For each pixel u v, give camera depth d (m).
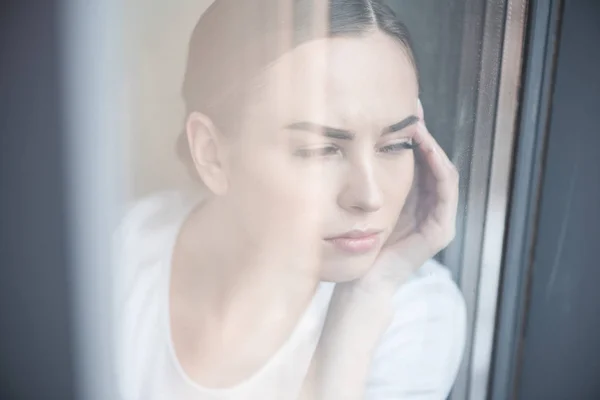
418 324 0.97
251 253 0.87
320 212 0.87
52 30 0.81
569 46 0.96
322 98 0.83
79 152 0.84
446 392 1.01
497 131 0.94
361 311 0.93
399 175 0.89
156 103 0.82
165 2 0.80
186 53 0.81
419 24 0.86
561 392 1.08
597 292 1.06
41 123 0.83
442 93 0.90
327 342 0.93
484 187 0.95
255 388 0.92
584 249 1.04
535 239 1.01
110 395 0.90
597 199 1.02
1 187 0.84
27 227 0.85
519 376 1.05
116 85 0.82
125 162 0.84
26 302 0.88
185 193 0.85
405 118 0.88
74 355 0.89
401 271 0.94
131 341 0.89
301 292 0.90
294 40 0.81
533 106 0.95
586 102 0.98
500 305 1.01
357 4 0.82
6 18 0.80
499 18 0.90
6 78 0.81
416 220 0.93
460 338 1.00
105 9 0.80
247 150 0.84
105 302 0.88
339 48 0.83
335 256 0.90
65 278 0.87
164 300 0.88
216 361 0.90
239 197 0.85
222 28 0.81
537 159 0.97
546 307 1.04
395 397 0.97
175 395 0.90
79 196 0.85
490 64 0.91
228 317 0.89
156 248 0.87
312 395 0.93
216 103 0.82
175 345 0.89
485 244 0.98
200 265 0.87
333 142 0.85
